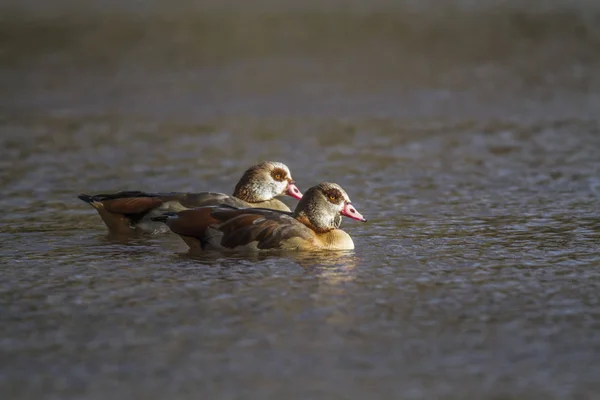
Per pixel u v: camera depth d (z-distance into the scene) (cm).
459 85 3120
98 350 998
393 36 3866
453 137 2445
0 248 1451
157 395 891
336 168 2117
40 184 1975
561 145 2320
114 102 2953
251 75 3294
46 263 1355
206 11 4434
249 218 1403
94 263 1351
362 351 993
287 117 2727
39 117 2759
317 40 3828
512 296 1177
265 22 4172
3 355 986
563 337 1032
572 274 1275
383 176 2033
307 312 1116
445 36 3856
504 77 3231
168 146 2375
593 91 3006
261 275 1273
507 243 1460
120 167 2142
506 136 2444
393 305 1143
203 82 3200
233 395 891
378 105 2869
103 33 3956
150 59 3541
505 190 1878
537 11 4247
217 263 1340
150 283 1239
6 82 3234
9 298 1178
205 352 991
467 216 1664
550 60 3462
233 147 2358
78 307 1139
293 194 1664
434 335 1039
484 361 967
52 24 4122
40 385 913
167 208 1530
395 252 1408
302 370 945
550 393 896
